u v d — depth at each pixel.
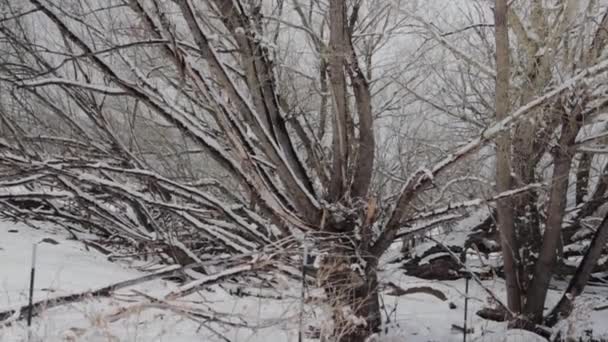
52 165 7.57
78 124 8.65
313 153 7.83
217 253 9.52
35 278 5.90
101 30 8.25
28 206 9.98
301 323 4.64
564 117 7.34
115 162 8.90
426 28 8.59
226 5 6.67
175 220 9.18
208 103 6.75
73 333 3.92
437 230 14.20
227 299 6.25
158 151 9.45
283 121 7.09
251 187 6.29
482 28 9.88
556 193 7.43
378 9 8.62
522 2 8.09
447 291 9.09
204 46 5.96
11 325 4.29
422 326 7.21
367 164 7.05
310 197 6.64
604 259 11.14
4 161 7.41
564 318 7.41
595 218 10.82
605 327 7.54
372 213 6.61
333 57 6.82
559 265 10.95
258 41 6.83
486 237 11.38
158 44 6.07
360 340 5.80
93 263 7.46
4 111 8.47
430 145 12.09
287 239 5.57
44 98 8.17
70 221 9.70
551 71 7.41
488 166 10.47
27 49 7.60
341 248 6.38
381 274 8.86
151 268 8.35
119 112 10.48
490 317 7.88
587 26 7.57
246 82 7.02
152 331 4.69
